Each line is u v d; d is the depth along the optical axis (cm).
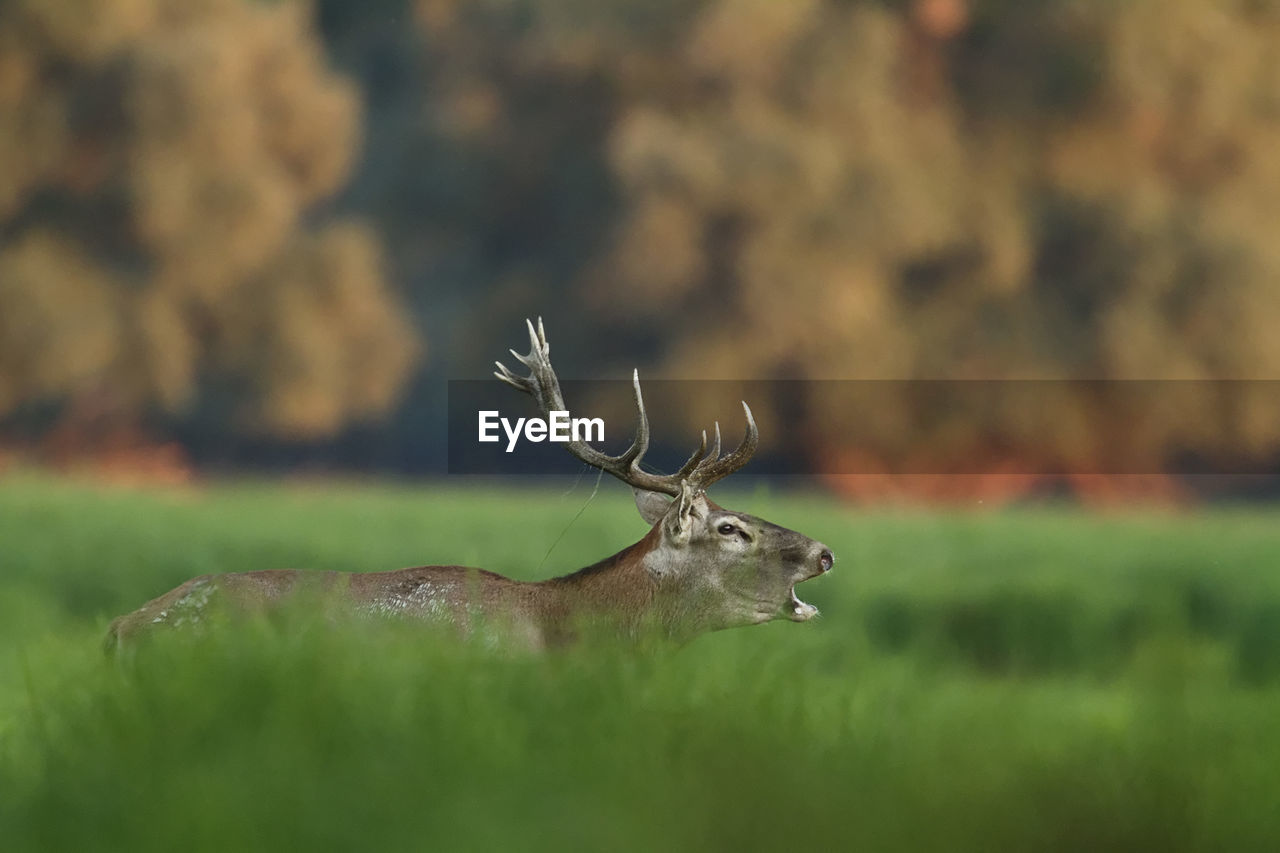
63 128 5628
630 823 631
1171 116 5756
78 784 657
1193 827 682
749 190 5369
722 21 5688
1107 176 5753
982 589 1855
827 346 5384
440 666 760
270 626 829
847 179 5453
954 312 5600
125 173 5612
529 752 689
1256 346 5525
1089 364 5569
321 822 614
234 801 626
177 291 5684
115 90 5641
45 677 869
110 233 5694
